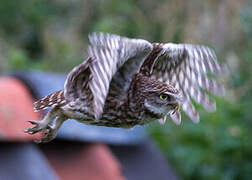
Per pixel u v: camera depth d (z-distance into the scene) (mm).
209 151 12992
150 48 6102
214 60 7191
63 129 11320
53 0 20016
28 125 10688
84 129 11633
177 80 7574
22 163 10125
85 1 17891
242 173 12898
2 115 10594
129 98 6684
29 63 17641
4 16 20031
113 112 6691
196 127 13125
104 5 17828
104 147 11922
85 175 11188
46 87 11906
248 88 14047
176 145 13406
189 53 7340
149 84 6785
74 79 6398
